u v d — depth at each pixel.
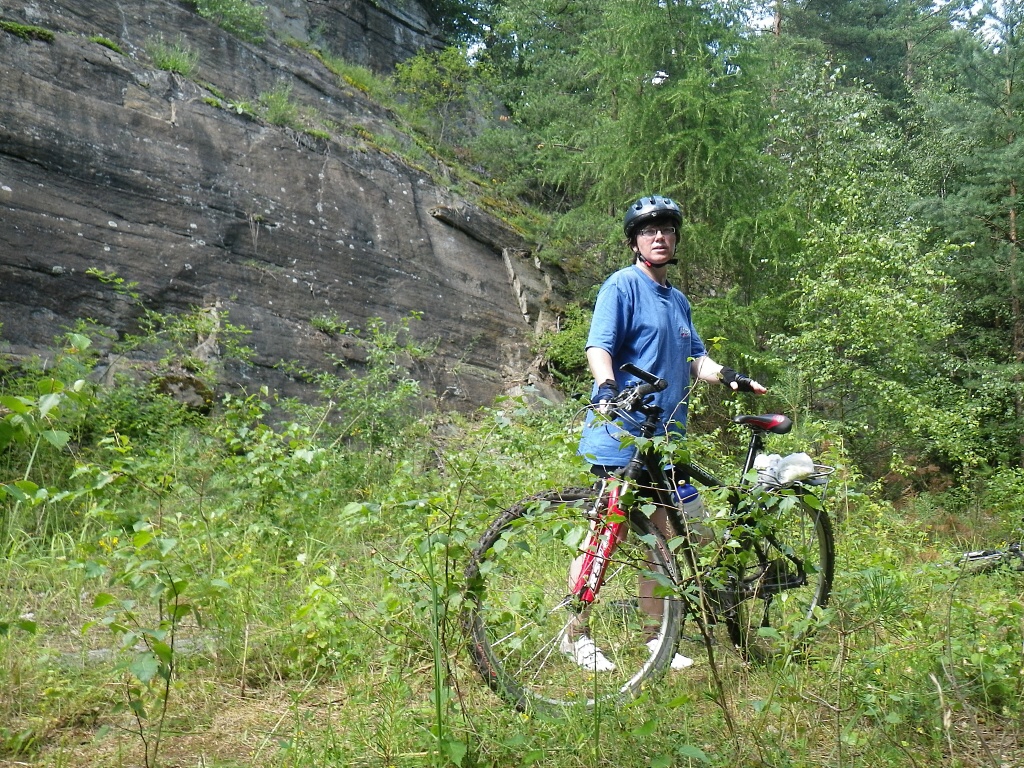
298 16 17.55
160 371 8.79
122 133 10.33
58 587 4.13
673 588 2.67
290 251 11.38
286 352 10.54
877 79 29.20
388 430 8.48
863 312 11.64
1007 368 12.41
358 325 11.66
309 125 13.07
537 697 2.79
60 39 10.30
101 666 3.14
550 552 3.63
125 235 9.88
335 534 4.88
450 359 12.44
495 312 13.48
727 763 2.46
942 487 11.94
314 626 3.29
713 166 13.09
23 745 2.58
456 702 2.72
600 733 2.55
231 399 7.44
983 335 14.10
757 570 3.50
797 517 3.64
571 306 13.81
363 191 12.71
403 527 4.02
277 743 2.67
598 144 14.64
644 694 2.51
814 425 8.76
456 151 17.08
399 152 14.47
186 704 2.93
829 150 14.84
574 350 13.09
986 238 13.73
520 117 18.69
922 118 19.83
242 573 3.60
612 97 15.09
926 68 23.91
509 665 2.88
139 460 5.08
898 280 12.37
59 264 9.20
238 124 11.66
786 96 15.77
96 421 6.90
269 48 14.23
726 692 3.00
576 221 14.69
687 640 3.45
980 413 12.54
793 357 11.70
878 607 3.30
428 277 12.89
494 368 12.96
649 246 3.60
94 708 2.83
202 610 3.48
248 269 10.81
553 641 2.96
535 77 19.44
